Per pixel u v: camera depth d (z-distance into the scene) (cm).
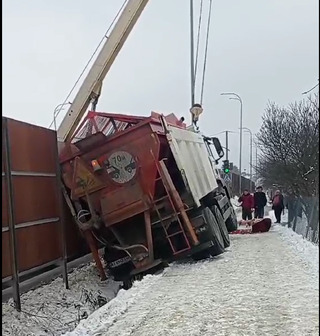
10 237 834
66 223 1192
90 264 1339
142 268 1162
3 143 842
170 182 1160
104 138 1159
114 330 714
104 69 1493
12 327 771
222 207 1792
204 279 1047
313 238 1602
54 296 969
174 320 747
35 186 974
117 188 1154
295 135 2247
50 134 1060
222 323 719
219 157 2116
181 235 1211
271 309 781
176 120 1464
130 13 1500
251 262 1243
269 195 4756
